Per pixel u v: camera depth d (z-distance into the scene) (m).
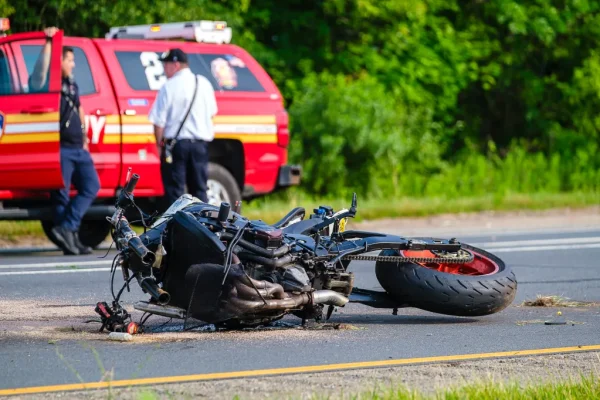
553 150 85.25
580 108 87.50
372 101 72.19
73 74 40.00
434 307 22.61
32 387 16.03
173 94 38.22
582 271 34.91
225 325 21.53
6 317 23.64
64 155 38.00
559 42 88.25
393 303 23.05
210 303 20.16
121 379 16.58
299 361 18.22
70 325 22.42
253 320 21.09
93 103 39.94
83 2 60.41
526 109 88.31
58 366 17.64
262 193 44.56
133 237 20.59
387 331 22.00
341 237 22.78
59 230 38.72
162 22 63.91
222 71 43.50
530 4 85.56
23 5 60.22
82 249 39.53
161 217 21.52
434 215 57.84
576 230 50.66
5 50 37.94
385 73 79.50
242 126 43.38
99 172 39.94
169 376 16.83
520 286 31.12
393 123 73.25
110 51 41.09
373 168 71.50
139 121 40.84
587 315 25.02
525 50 87.81
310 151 70.38
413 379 16.58
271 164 44.34
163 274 21.09
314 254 21.31
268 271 20.81
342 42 81.75
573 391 15.43
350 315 24.80
